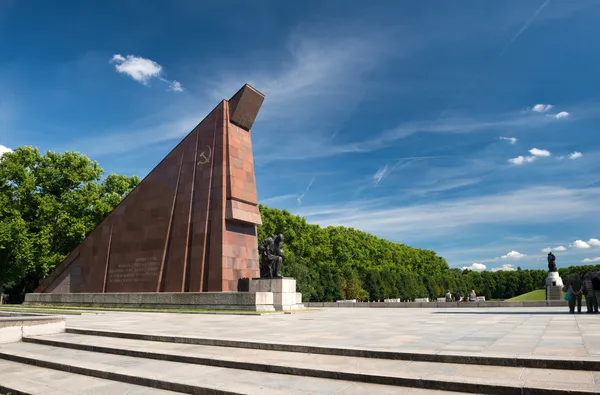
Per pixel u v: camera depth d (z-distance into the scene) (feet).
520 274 438.81
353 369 24.95
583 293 67.10
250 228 93.86
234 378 25.38
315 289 184.65
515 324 47.34
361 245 253.85
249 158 96.78
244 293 78.18
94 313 74.64
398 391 21.80
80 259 106.32
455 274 382.83
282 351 31.81
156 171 98.94
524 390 19.99
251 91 94.63
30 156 148.46
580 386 19.84
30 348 38.65
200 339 36.55
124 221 100.89
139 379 26.17
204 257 87.20
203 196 90.63
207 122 95.04
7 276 140.77
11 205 142.72
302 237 196.44
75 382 26.96
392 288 249.75
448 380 21.79
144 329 45.83
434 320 56.13
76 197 147.54
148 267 94.32
